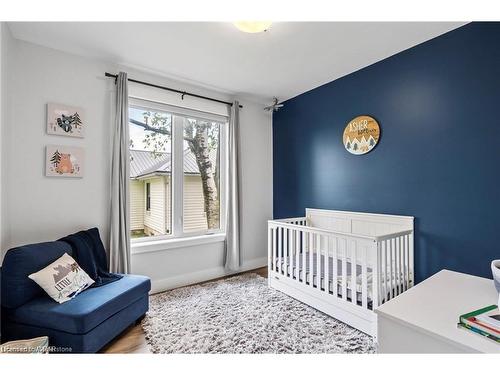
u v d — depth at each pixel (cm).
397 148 254
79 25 204
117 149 260
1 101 183
